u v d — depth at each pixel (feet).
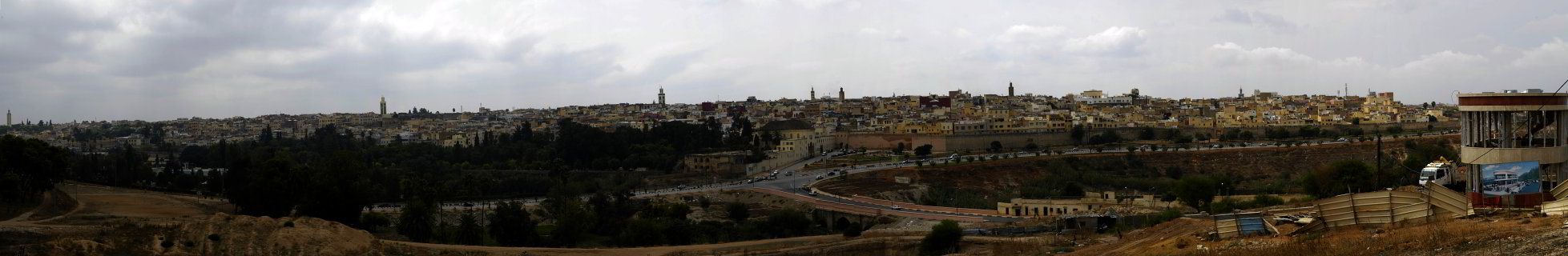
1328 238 225.97
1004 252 395.75
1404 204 233.96
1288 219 265.95
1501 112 276.21
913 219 585.22
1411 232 215.31
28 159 466.70
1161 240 291.79
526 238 528.63
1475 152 278.46
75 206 494.18
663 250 449.06
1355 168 514.27
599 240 569.64
